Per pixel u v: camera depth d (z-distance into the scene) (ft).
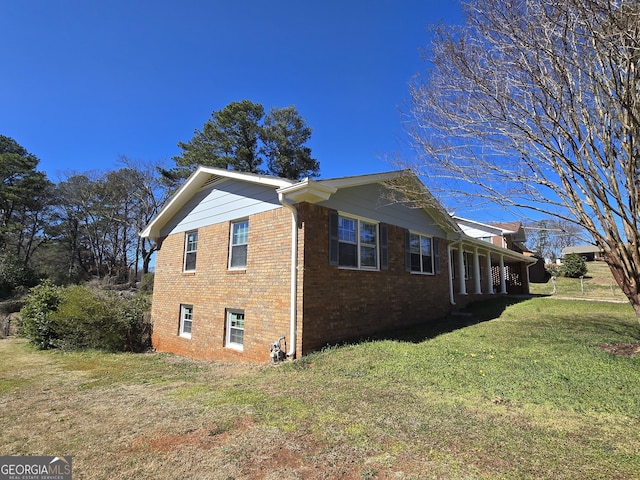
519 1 17.89
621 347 21.62
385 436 10.51
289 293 23.58
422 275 36.83
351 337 26.05
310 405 13.43
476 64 19.97
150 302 49.75
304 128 105.70
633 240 19.17
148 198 112.16
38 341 40.04
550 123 19.39
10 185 115.75
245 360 26.25
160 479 8.84
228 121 94.12
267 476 8.67
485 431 10.64
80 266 125.39
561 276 102.58
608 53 16.31
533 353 20.56
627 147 18.61
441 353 20.93
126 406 15.38
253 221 27.78
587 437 10.14
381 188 31.42
